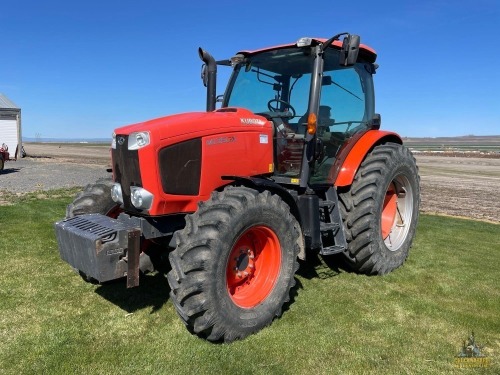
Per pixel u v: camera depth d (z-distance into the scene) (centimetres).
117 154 348
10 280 416
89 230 314
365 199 435
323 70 429
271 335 326
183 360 289
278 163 414
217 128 355
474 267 497
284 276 350
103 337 316
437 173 1961
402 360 299
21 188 1071
